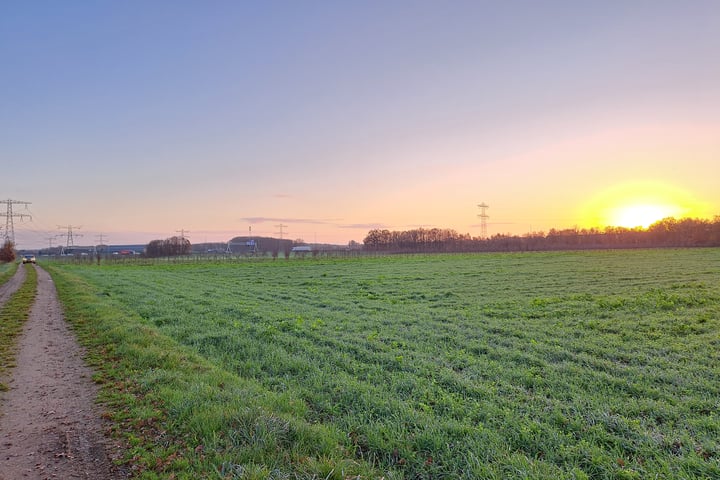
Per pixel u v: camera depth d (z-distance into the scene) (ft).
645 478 17.17
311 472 16.35
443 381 29.30
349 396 26.07
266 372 31.81
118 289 92.58
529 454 19.25
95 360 33.40
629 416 23.72
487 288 88.02
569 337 43.16
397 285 99.09
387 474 17.28
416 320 53.31
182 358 33.58
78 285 100.63
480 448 19.29
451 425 21.45
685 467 18.02
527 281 98.99
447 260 209.26
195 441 18.93
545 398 26.00
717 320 49.49
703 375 30.58
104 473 16.58
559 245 399.85
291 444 18.83
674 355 35.78
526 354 36.09
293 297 79.00
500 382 29.12
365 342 40.75
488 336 43.62
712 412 23.88
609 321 50.44
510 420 22.31
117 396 24.93
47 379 28.71
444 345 40.22
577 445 19.74
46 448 18.72
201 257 325.62
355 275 129.90
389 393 26.76
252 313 57.62
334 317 56.13
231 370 32.12
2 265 253.85
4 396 25.43
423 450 19.48
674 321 49.52
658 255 211.41
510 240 433.48
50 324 49.70
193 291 88.84
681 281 91.97
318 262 220.02
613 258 190.08
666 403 25.09
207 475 16.17
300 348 38.73
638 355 35.78
